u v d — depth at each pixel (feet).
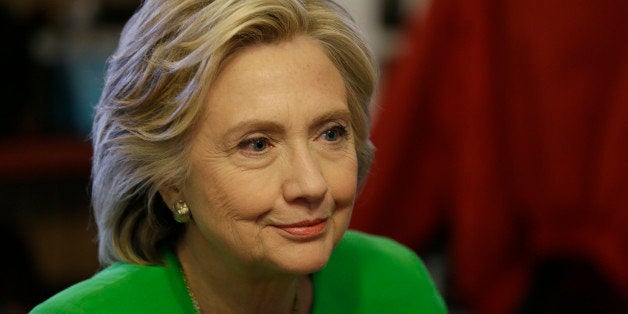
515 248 7.33
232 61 3.86
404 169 7.66
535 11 6.87
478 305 7.54
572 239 7.02
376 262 5.29
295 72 3.90
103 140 4.31
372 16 10.80
